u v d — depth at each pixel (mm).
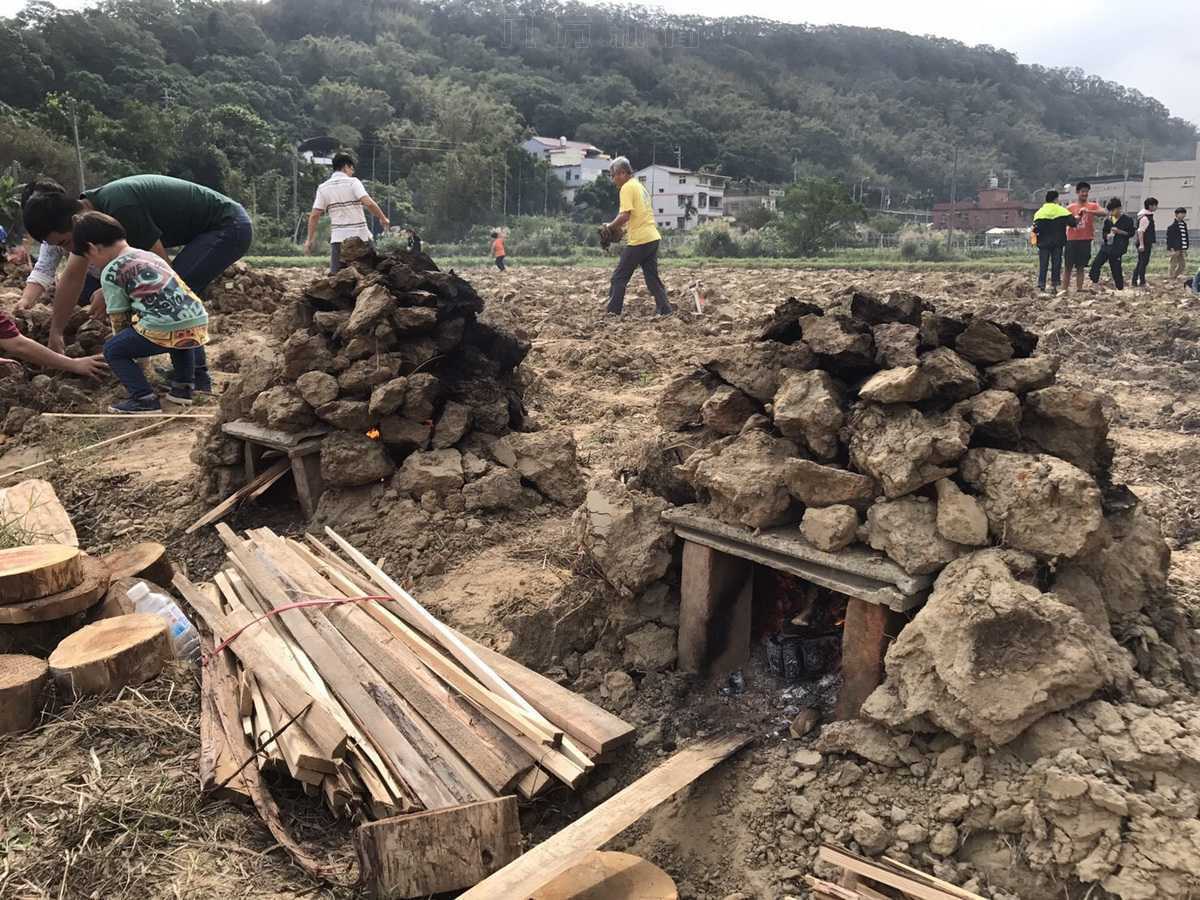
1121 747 2527
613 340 10789
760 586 3885
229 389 5793
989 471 3119
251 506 5742
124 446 6887
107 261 6531
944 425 3229
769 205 67938
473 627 4234
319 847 3008
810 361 3699
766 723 3346
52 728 3447
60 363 6754
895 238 55094
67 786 3141
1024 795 2557
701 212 86688
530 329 11578
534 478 5504
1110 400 7359
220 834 2984
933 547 3055
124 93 66875
